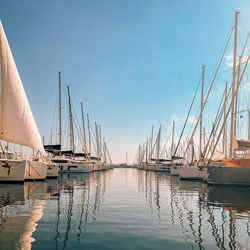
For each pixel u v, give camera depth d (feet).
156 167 201.46
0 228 22.25
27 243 18.51
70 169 130.93
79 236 20.49
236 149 69.31
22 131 62.08
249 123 87.45
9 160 59.67
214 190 56.80
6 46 58.65
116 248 17.94
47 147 114.32
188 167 94.22
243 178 64.34
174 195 47.44
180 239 20.26
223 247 18.53
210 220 26.71
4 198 39.58
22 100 62.03
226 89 94.84
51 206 33.32
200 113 102.78
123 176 123.34
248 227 24.00
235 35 74.49
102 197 42.86
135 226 23.91
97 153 225.15
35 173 71.15
